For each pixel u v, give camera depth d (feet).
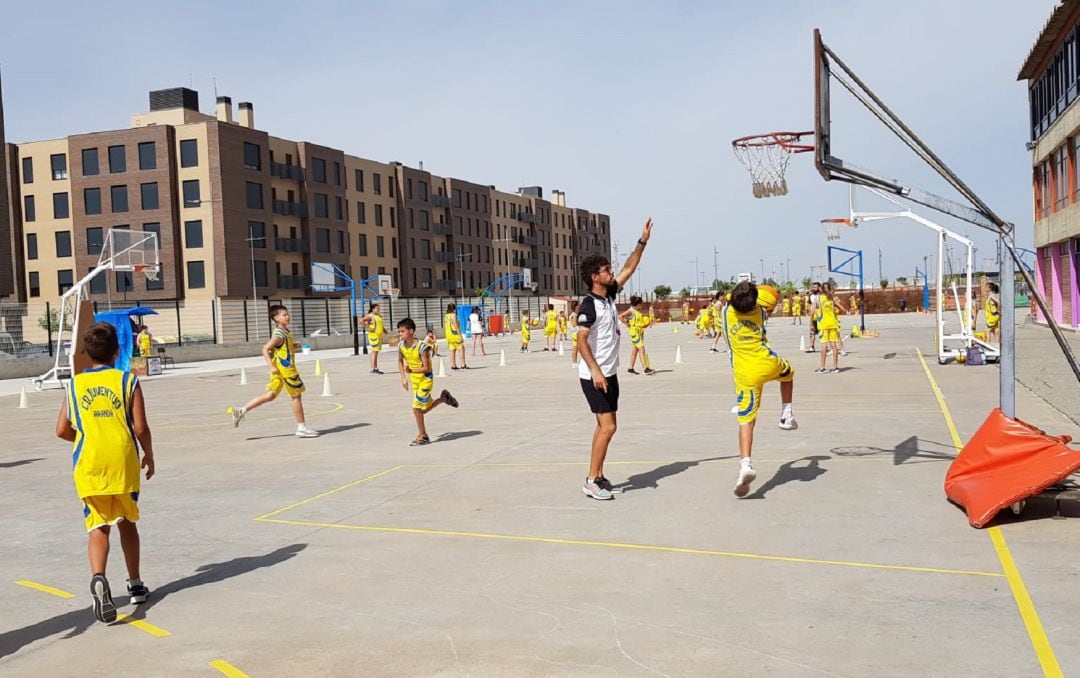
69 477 31.35
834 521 20.43
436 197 271.69
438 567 18.06
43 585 18.10
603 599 15.69
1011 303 22.93
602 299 23.50
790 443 31.45
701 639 13.65
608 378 23.44
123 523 16.35
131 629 15.26
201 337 140.87
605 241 413.80
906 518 20.45
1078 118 93.56
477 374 73.92
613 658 13.05
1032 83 125.29
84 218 194.39
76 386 15.89
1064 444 20.84
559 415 42.96
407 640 14.11
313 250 215.51
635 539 19.57
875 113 23.38
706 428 36.29
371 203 242.37
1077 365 22.16
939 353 64.69
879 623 14.03
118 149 191.62
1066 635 13.24
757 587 16.02
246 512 24.06
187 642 14.49
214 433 41.78
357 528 21.68
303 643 14.19
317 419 45.83
